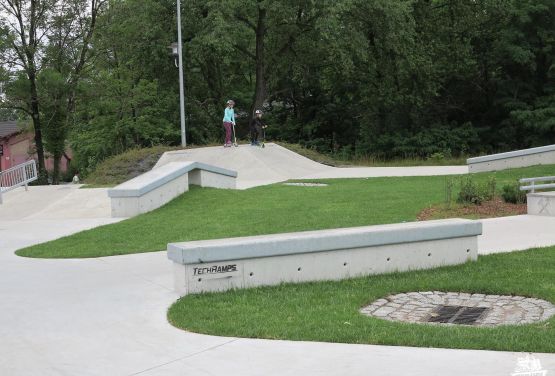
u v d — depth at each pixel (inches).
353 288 297.9
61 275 356.8
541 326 229.3
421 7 1652.3
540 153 925.8
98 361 209.0
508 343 208.1
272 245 301.3
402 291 295.0
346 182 826.8
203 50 1419.8
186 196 682.8
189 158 998.4
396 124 1731.1
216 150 1032.2
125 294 303.0
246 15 1520.7
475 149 1665.8
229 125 1050.1
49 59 1477.6
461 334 220.4
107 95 1530.5
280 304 270.7
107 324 253.0
